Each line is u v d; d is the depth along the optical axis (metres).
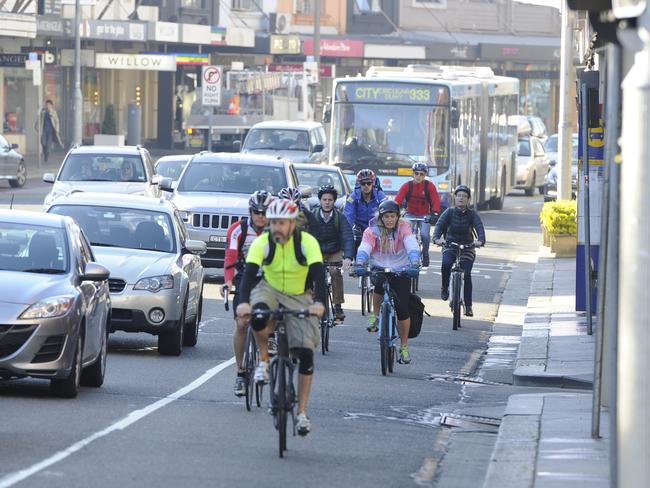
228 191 75.38
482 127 122.62
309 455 31.94
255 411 37.88
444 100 105.62
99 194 55.25
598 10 21.47
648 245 20.28
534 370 46.91
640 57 20.61
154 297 48.38
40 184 138.25
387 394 42.75
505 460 31.38
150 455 30.78
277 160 77.44
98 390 40.62
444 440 35.41
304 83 164.25
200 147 160.38
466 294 61.12
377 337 57.22
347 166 105.75
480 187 123.12
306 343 31.69
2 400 37.59
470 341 57.34
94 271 39.75
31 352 36.94
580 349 51.69
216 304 65.81
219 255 73.06
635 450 20.25
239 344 37.62
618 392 20.92
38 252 40.25
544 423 36.22
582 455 31.94
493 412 40.38
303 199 74.19
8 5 163.38
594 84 55.53
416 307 47.78
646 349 20.22
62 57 170.50
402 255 47.50
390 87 105.81
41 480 27.64
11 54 150.25
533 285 75.12
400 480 29.83
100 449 31.20
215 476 28.86
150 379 43.38
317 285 31.66
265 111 157.00
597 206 61.09
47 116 162.50
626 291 20.55
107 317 42.53
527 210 134.75
